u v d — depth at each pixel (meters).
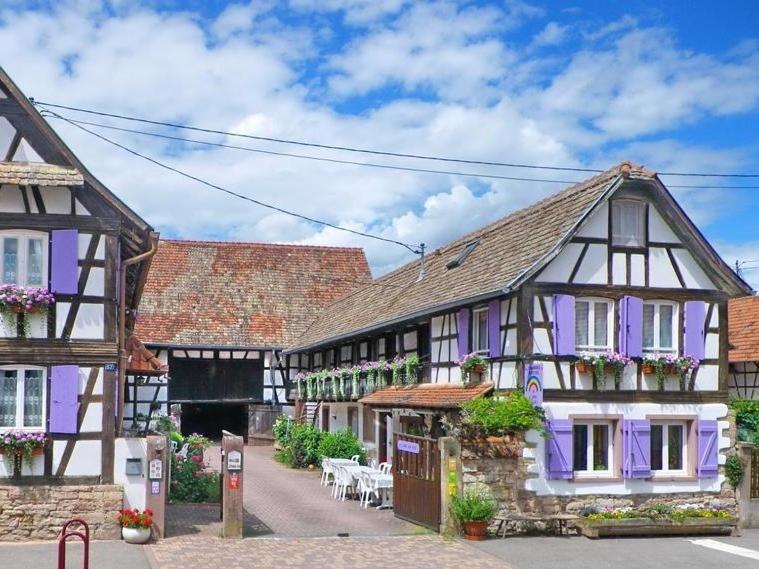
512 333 17.69
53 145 15.57
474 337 19.58
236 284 38.28
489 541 16.02
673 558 14.95
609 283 17.95
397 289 27.39
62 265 15.37
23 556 13.76
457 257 23.09
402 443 18.31
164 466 15.59
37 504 15.05
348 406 29.73
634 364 17.97
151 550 14.51
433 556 14.62
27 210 15.45
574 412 17.34
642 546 15.92
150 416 28.55
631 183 18.06
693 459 18.16
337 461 22.97
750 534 17.48
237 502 15.80
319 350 33.41
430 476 17.02
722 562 14.70
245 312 37.00
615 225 18.19
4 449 14.87
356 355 28.67
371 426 26.98
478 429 16.58
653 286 18.27
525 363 17.19
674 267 18.45
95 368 15.43
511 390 17.58
